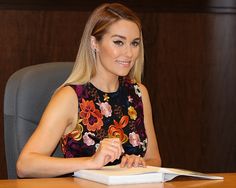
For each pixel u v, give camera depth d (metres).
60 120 2.08
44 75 2.22
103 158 1.81
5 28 3.51
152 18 3.76
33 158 1.94
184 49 3.84
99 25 2.11
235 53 3.92
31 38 3.55
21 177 1.98
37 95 2.18
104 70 2.18
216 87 3.92
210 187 1.66
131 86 2.29
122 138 2.19
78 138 2.13
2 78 3.52
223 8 3.86
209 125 3.93
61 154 2.22
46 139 2.04
